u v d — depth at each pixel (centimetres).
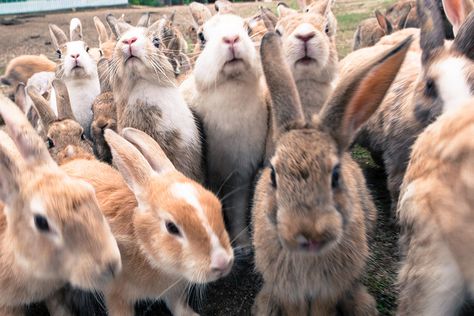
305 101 55
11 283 41
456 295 34
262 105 53
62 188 37
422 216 35
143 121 52
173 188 41
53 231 36
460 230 32
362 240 42
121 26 70
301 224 34
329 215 34
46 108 59
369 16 148
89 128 74
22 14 243
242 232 54
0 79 104
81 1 255
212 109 53
